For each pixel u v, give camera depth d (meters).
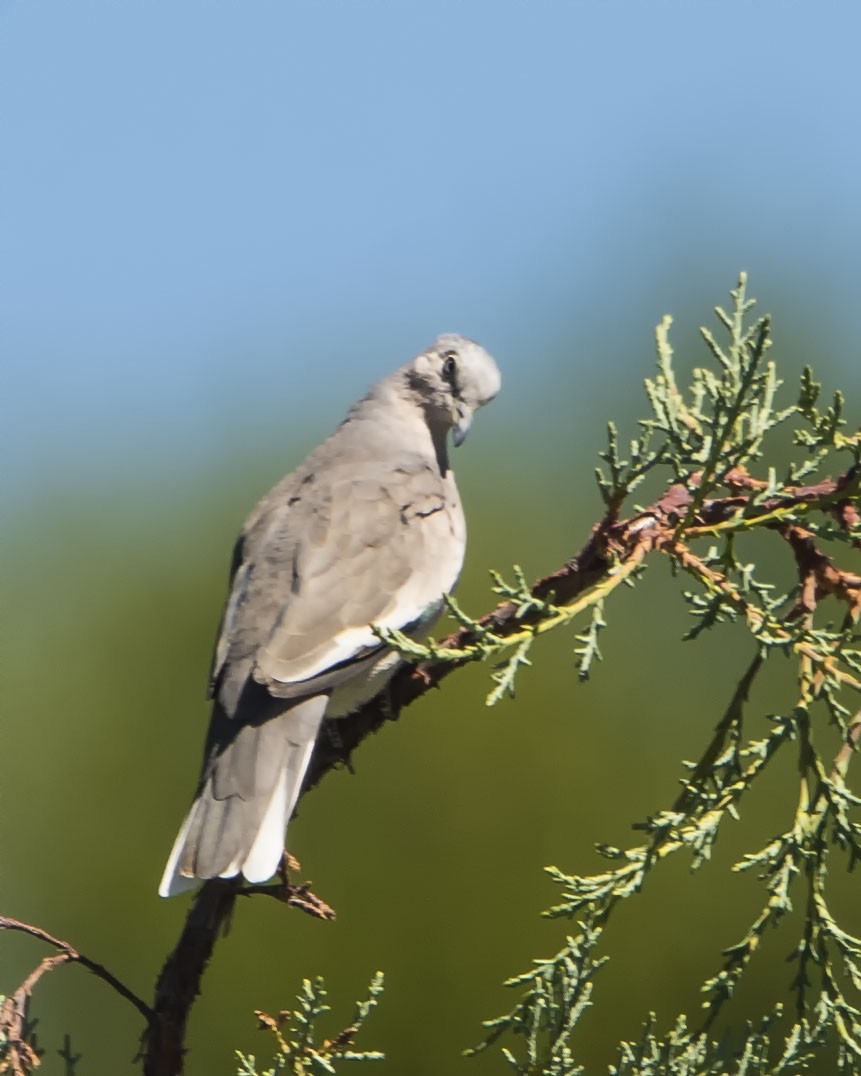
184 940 7.12
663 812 6.66
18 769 15.62
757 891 14.41
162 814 15.46
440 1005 14.49
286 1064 7.24
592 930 6.73
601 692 15.40
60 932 15.24
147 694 15.80
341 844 14.73
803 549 7.27
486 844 14.81
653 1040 7.02
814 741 14.47
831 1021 6.88
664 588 15.86
